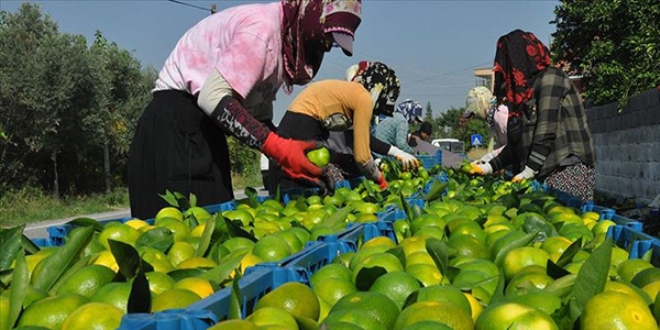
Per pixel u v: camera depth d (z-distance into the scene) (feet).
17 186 66.49
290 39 14.97
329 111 19.48
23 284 6.53
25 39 67.00
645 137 36.01
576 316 6.61
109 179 73.82
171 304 6.39
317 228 11.82
